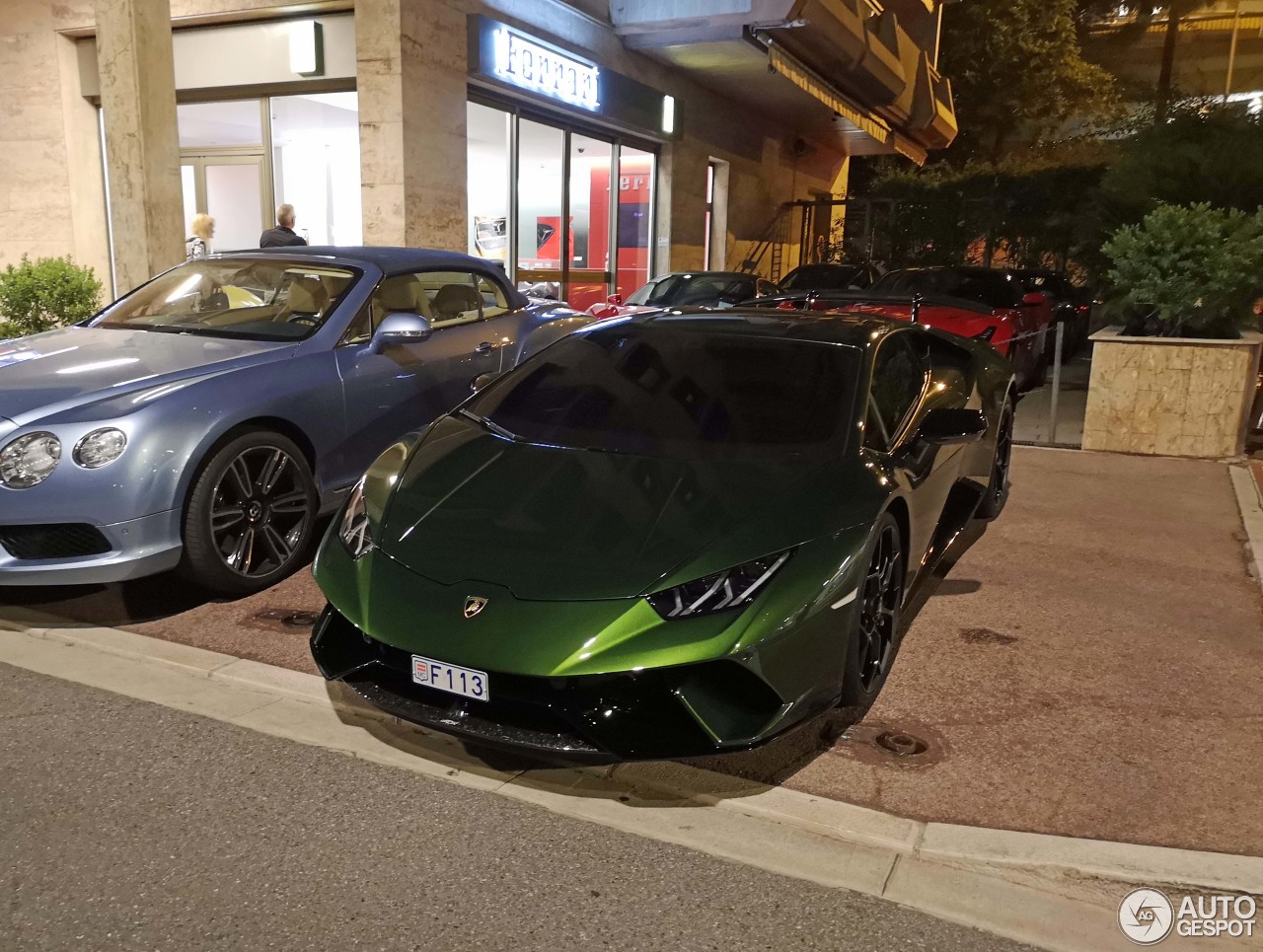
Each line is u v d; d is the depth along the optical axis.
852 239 25.94
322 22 10.67
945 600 4.51
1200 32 32.66
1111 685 3.65
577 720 2.59
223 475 4.03
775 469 3.23
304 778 2.87
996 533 5.62
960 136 30.48
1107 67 33.25
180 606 4.16
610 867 2.49
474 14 10.97
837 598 2.85
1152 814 2.78
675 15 13.48
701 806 2.78
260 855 2.49
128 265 8.34
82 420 3.74
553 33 12.66
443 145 10.76
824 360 3.81
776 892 2.41
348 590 2.96
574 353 4.10
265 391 4.24
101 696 3.35
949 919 2.33
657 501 3.04
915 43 21.06
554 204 13.70
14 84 12.23
